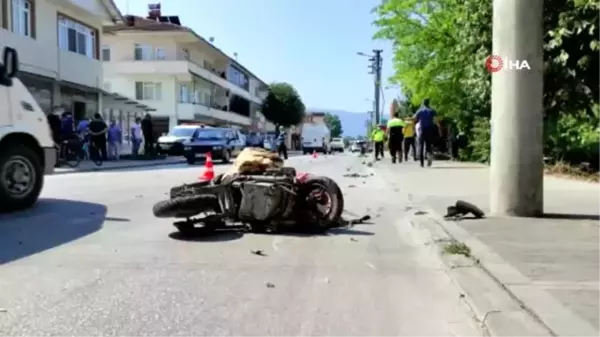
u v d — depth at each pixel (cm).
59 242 746
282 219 816
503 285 515
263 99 9606
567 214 881
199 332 434
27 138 1030
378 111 5388
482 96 1766
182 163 2834
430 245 706
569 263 586
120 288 543
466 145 2575
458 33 1980
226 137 2956
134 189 1372
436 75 2723
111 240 761
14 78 1023
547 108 1547
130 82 5416
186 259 659
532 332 405
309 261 656
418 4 2808
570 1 1355
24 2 2731
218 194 820
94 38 3516
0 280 566
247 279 579
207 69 6444
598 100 1475
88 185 1473
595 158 1642
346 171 2033
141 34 5469
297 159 3425
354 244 746
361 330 443
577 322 418
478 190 1252
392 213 991
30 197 1023
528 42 841
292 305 501
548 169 1684
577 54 1412
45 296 516
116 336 424
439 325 455
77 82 3198
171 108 5431
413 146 2494
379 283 569
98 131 2378
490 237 718
